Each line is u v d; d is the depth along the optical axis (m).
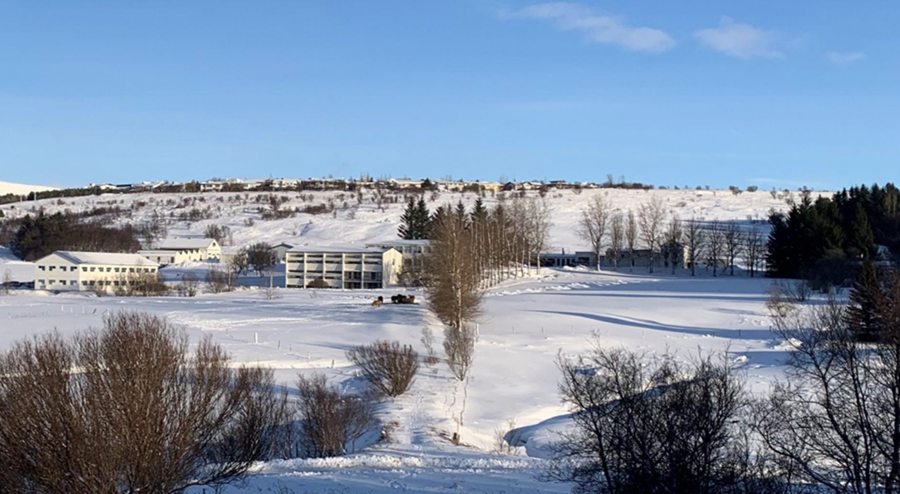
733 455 16.42
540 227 164.12
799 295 75.12
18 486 14.62
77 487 14.79
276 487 21.55
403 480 22.94
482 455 27.62
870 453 16.42
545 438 30.98
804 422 18.97
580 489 18.91
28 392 14.88
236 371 30.53
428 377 43.44
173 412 16.45
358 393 38.28
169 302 88.94
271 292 98.56
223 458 20.92
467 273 61.03
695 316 71.12
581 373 27.53
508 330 62.91
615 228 140.50
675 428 15.88
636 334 61.28
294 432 29.92
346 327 63.16
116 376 15.48
